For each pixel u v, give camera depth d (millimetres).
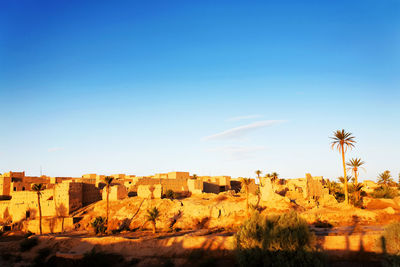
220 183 113625
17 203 77062
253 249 38062
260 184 108188
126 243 52812
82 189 80125
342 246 41719
